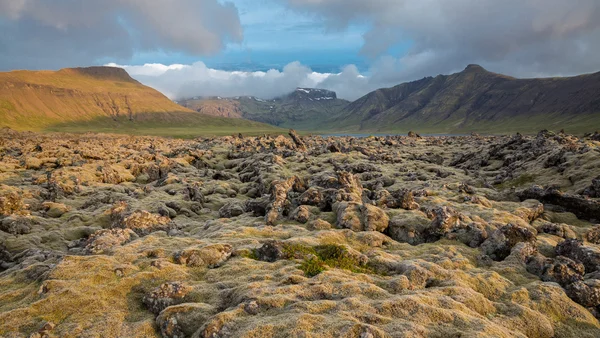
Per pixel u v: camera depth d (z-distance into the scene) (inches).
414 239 1610.5
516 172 3516.2
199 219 2458.2
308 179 3284.9
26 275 1185.4
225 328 821.2
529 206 2150.6
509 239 1435.8
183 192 2957.7
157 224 1836.9
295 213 1911.9
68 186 3115.2
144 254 1278.3
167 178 3597.4
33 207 2439.7
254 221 1972.2
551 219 2020.2
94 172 3895.2
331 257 1272.1
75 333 856.9
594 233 1675.7
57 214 2431.1
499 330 851.4
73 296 987.9
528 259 1332.4
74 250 1588.3
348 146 5812.0
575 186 2679.6
